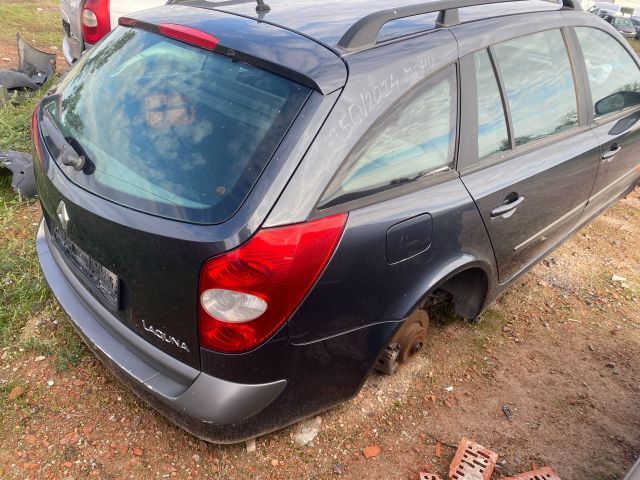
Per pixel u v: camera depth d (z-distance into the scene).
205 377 2.04
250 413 2.11
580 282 3.99
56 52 7.96
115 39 2.64
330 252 1.99
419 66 2.25
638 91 3.96
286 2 2.64
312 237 1.92
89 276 2.32
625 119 3.80
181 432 2.55
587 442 2.76
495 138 2.72
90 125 2.32
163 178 2.00
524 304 3.70
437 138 2.39
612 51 3.71
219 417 2.04
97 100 2.39
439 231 2.38
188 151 2.02
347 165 2.03
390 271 2.23
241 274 1.84
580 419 2.88
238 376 2.03
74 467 2.38
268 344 2.00
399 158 2.23
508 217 2.79
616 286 3.99
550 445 2.72
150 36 2.46
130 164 2.09
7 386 2.68
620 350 3.39
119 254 2.04
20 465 2.36
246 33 2.19
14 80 5.56
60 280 2.57
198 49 2.25
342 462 2.52
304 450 2.54
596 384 3.12
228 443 2.26
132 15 2.66
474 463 2.49
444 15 2.48
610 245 4.50
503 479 2.42
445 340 3.28
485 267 2.80
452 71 2.42
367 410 2.77
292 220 1.88
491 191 2.62
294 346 2.08
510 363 3.19
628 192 4.57
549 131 3.12
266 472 2.44
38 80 5.89
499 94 2.72
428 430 2.72
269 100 2.00
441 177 2.42
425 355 3.15
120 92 2.34
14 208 3.96
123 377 2.28
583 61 3.39
